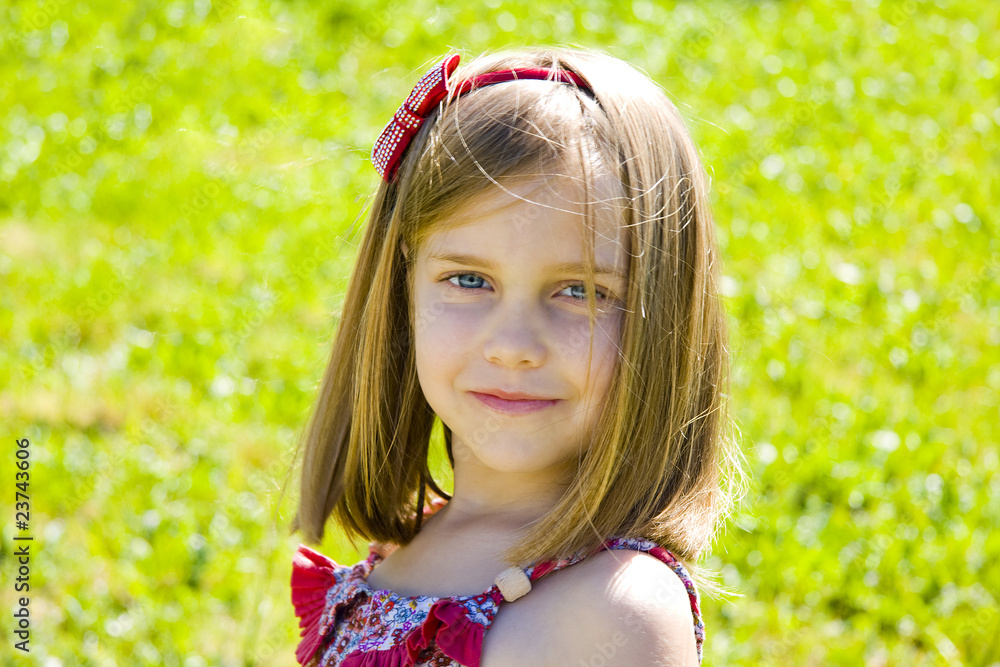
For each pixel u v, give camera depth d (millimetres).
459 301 1520
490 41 9414
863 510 4109
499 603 1467
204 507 3922
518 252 1443
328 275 5637
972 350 5484
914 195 7344
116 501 3926
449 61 1648
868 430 4617
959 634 3426
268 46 9219
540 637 1418
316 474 1901
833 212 6988
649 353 1499
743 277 5902
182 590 3461
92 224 6316
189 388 4766
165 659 3205
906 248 6629
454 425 1547
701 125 7770
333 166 7117
